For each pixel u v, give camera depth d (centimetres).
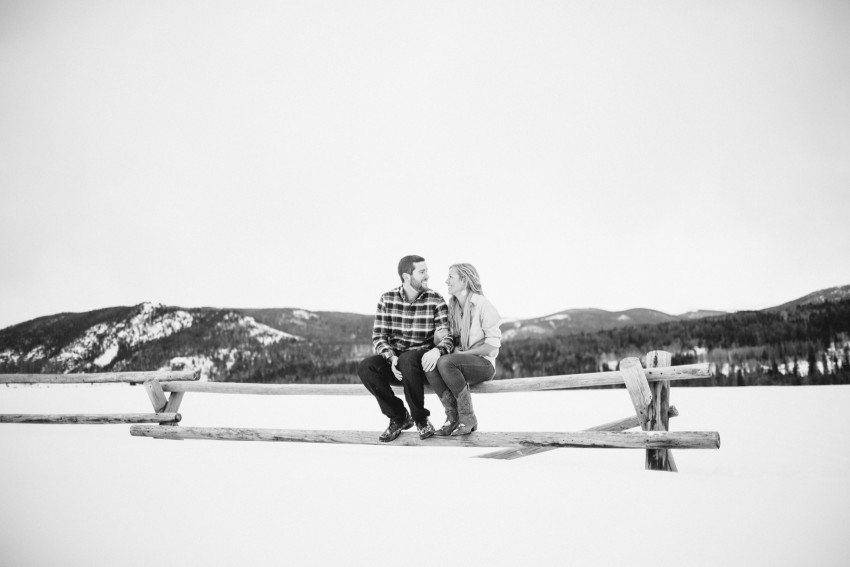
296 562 297
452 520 347
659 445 454
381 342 507
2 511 386
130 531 347
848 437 662
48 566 304
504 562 287
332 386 588
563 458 608
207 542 327
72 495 418
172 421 664
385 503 382
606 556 288
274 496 405
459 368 488
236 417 941
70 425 815
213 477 458
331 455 531
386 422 860
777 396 1084
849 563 273
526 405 1049
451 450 612
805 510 344
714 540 303
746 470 520
